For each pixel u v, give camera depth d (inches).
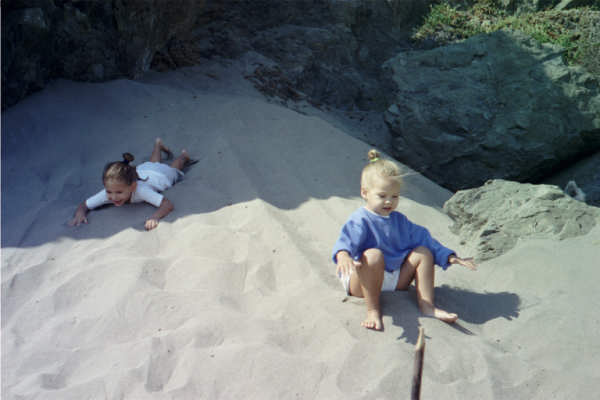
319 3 400.8
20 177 199.3
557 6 390.0
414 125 285.1
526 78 281.3
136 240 157.1
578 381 103.3
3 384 108.0
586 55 321.4
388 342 113.0
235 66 357.7
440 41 405.1
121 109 251.1
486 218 165.8
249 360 107.7
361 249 127.4
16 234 164.2
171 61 329.4
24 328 126.2
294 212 178.2
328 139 241.0
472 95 283.9
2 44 224.8
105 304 130.2
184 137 230.1
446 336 115.9
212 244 153.7
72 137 225.0
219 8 378.3
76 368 112.3
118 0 271.0
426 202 208.4
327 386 102.3
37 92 248.8
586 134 272.2
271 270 145.0
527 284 138.6
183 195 184.1
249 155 213.6
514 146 267.1
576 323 120.2
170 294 131.6
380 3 410.9
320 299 129.1
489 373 104.8
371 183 125.9
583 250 144.6
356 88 391.2
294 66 373.7
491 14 414.9
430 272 127.0
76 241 160.1
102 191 175.8
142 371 106.9
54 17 245.9
